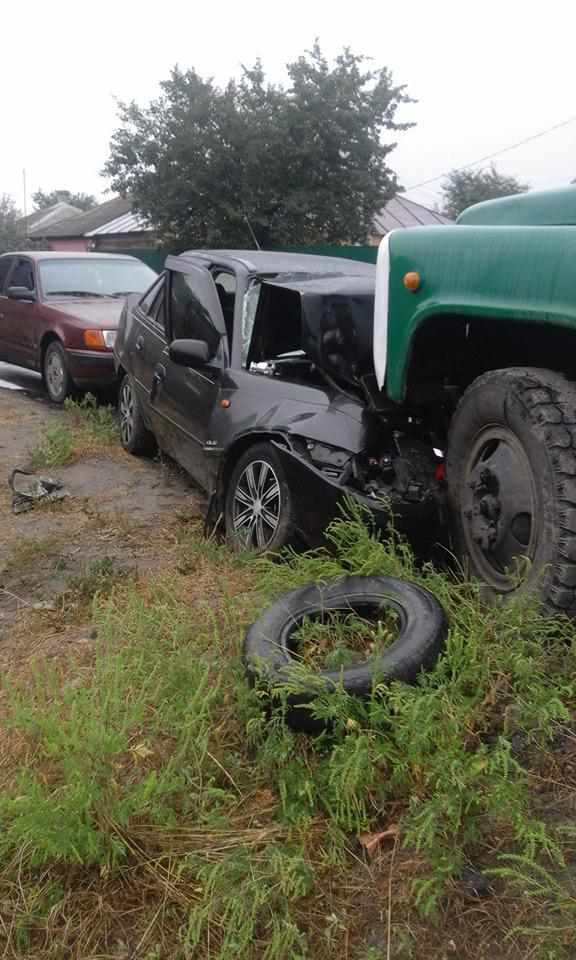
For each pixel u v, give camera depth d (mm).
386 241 4395
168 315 6840
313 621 3674
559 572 3445
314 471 4500
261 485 5035
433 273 4094
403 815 2832
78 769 2797
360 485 4512
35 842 2727
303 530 4629
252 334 5715
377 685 3057
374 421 4664
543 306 3516
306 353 5188
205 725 3195
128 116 25141
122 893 2674
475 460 4039
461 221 4656
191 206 25078
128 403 7902
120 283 11633
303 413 4930
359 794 2885
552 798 2887
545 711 3002
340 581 3828
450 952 2432
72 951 2518
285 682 3152
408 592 3609
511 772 2961
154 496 6629
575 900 2475
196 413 6000
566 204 3998
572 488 3461
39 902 2637
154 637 3889
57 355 10508
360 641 3582
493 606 3721
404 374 4340
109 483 6980
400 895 2596
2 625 4527
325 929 2516
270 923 2512
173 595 4434
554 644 3451
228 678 3494
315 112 24359
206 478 5879
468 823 2744
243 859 2666
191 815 2902
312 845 2785
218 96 24391
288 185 24891
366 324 5262
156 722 3215
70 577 5051
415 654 3193
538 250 3555
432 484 4422
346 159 24969
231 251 6688
